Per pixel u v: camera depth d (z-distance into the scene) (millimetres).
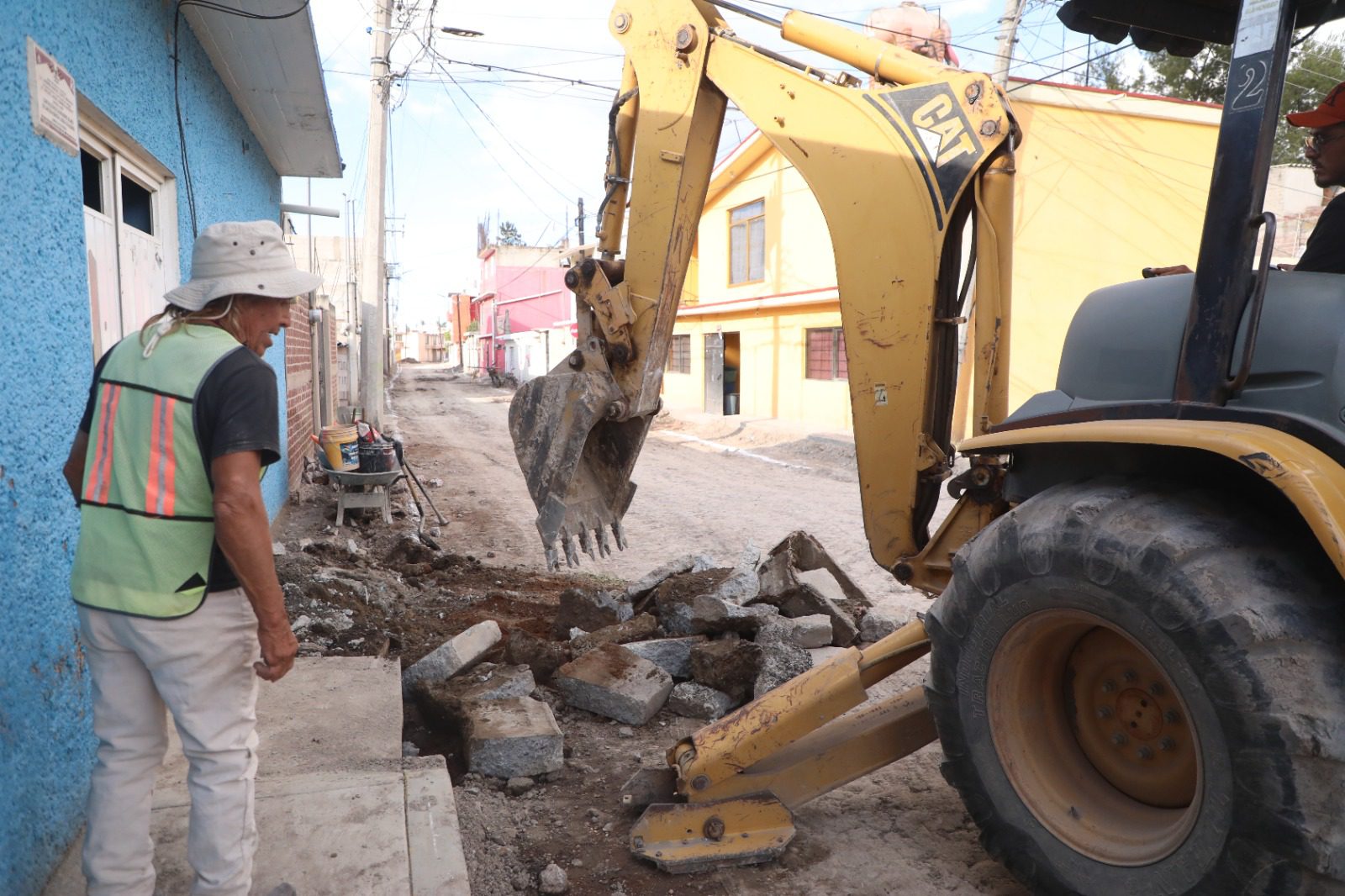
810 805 3521
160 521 2109
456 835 2936
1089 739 2758
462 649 4504
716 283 23156
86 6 3613
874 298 3686
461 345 73062
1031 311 14688
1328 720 2027
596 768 3830
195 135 5812
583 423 4125
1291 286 2506
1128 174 14594
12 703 2451
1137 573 2305
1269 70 2344
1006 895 2889
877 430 3746
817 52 3938
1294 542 2285
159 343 2205
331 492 10680
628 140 4488
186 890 2617
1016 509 2729
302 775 3299
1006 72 13930
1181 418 2535
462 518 10180
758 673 4422
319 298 16734
